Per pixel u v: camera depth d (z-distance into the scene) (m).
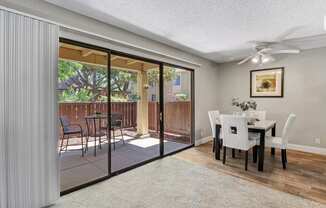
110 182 2.60
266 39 3.34
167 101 4.76
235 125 3.07
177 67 4.22
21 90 1.82
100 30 2.56
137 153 3.85
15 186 1.79
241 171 2.96
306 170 2.97
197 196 2.21
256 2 2.04
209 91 5.12
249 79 4.84
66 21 2.18
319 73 3.84
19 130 1.81
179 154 3.89
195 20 2.53
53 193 2.05
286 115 4.25
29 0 1.91
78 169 3.00
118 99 4.47
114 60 4.09
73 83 3.95
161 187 2.44
